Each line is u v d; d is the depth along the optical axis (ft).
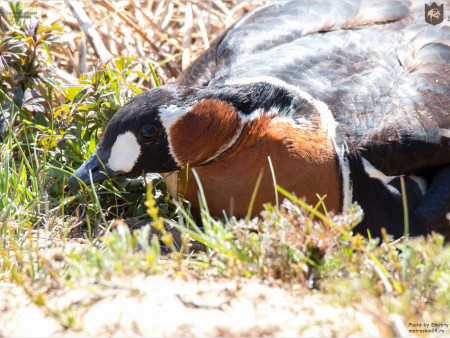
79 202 30.60
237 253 22.06
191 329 18.20
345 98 29.17
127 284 20.26
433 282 20.48
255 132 27.73
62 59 44.29
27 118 33.91
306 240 21.42
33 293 20.39
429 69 30.60
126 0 47.96
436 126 28.94
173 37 47.55
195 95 27.50
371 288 19.66
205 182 29.01
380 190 28.60
